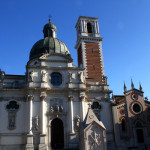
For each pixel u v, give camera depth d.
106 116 51.06
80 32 66.31
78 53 66.75
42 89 47.44
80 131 31.17
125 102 52.47
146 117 52.19
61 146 46.44
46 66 50.28
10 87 48.88
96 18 69.81
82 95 49.72
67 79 51.22
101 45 65.00
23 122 46.00
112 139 49.03
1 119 45.28
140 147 49.19
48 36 63.94
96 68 61.44
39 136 44.41
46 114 46.94
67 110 48.50
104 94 53.03
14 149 43.53
